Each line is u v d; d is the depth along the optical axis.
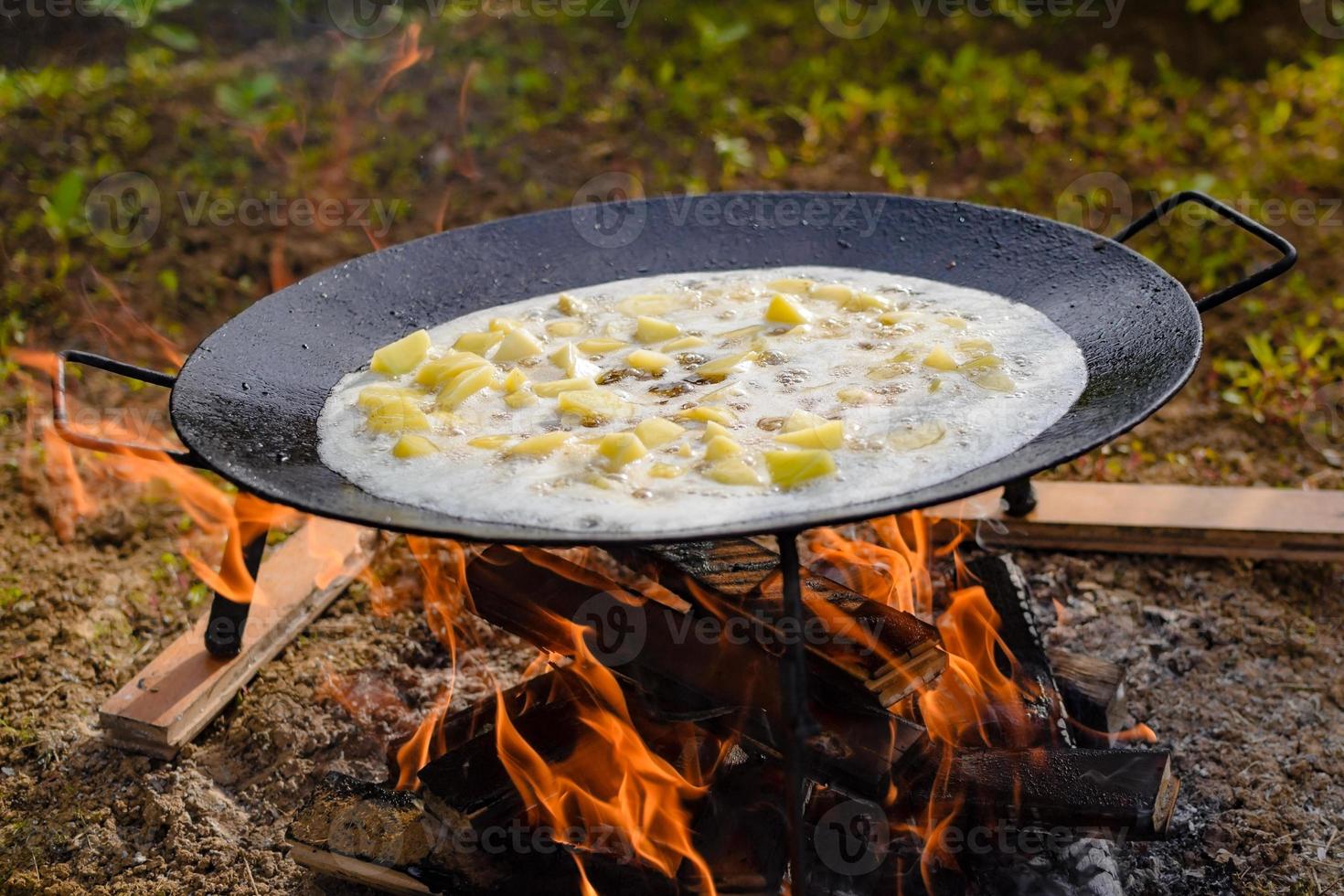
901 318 2.05
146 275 4.15
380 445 1.71
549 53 5.96
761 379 1.88
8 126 4.91
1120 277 1.95
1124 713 2.20
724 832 1.67
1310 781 2.07
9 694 2.39
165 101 5.25
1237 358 3.62
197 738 2.26
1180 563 2.64
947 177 4.82
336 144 5.05
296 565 2.62
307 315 2.04
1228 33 5.93
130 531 2.95
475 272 2.30
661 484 1.55
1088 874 1.75
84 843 2.04
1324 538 2.55
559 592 1.85
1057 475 3.10
